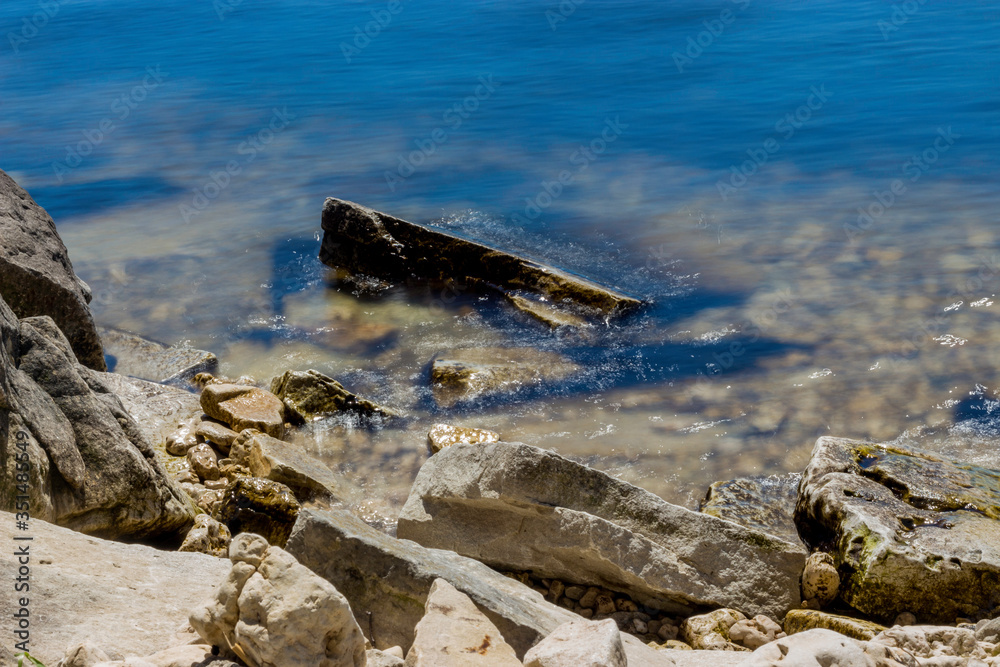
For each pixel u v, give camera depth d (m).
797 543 8.17
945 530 7.46
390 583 5.60
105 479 7.29
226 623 3.70
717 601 7.27
